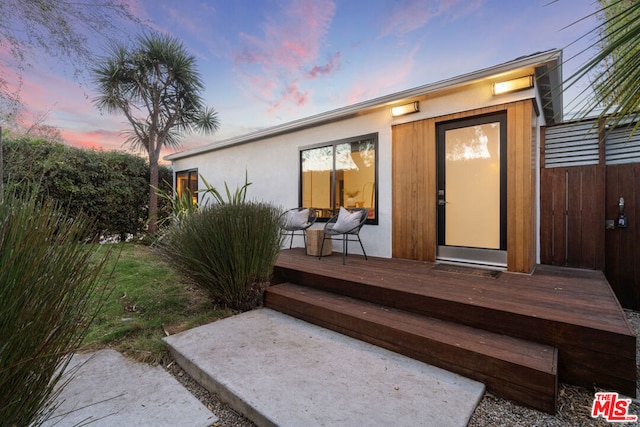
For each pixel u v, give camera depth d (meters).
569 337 1.80
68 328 1.01
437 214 3.90
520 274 3.19
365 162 4.57
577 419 1.52
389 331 2.14
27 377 0.88
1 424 0.83
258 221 2.98
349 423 1.40
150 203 7.48
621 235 3.39
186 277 2.91
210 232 2.82
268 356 2.03
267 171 6.09
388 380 1.76
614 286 3.43
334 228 3.93
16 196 1.00
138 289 3.44
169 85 7.67
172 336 2.32
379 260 4.02
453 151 3.80
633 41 0.81
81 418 1.47
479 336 2.00
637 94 0.86
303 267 3.50
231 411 1.62
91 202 6.46
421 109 3.94
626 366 1.65
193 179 8.12
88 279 1.17
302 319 2.73
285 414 1.45
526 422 1.50
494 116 3.48
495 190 3.56
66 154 6.08
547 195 3.78
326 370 1.86
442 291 2.50
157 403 1.61
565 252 3.67
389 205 4.26
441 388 1.69
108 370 1.93
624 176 3.39
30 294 0.88
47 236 0.95
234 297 2.95
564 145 3.72
